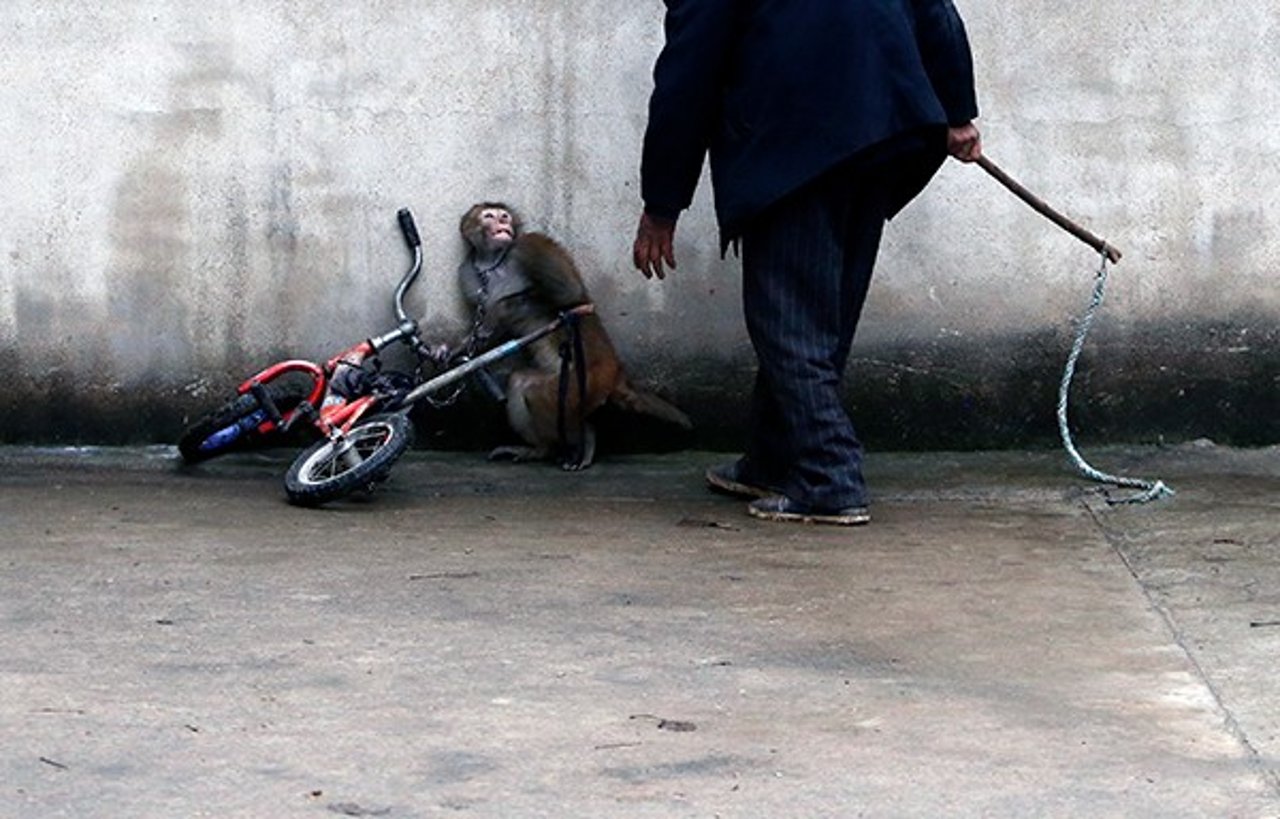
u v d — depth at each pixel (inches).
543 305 293.7
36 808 152.3
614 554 240.2
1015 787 159.9
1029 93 293.3
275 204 295.9
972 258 295.1
